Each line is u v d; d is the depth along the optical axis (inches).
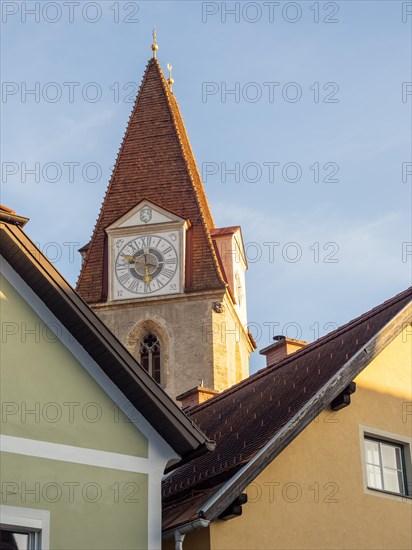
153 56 3166.8
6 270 770.2
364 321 983.6
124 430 777.6
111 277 2824.8
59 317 775.7
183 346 2719.0
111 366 778.2
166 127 3034.0
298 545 832.9
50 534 724.7
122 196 2935.5
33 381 754.2
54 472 740.7
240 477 798.5
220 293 2746.1
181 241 2824.8
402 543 888.3
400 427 931.3
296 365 1000.9
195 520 773.9
